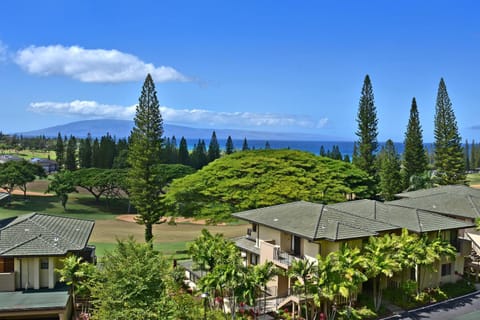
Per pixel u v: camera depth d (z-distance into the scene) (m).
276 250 30.22
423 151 72.19
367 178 51.72
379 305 28.56
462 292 32.31
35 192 94.69
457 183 66.50
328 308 27.91
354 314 26.72
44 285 26.28
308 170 48.81
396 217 34.97
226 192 44.53
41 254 25.67
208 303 26.94
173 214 46.69
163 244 49.88
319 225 29.75
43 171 93.12
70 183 82.12
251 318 26.70
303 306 27.48
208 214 43.91
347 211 37.00
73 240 28.41
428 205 41.53
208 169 48.09
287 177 45.81
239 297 24.52
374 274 26.58
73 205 84.44
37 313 23.39
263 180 45.38
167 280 22.41
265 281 24.80
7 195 38.22
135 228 62.28
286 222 31.62
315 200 45.25
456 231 34.50
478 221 35.31
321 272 24.89
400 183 67.88
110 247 46.47
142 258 21.55
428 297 30.73
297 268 25.17
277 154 49.19
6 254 25.31
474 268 36.00
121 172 85.31
